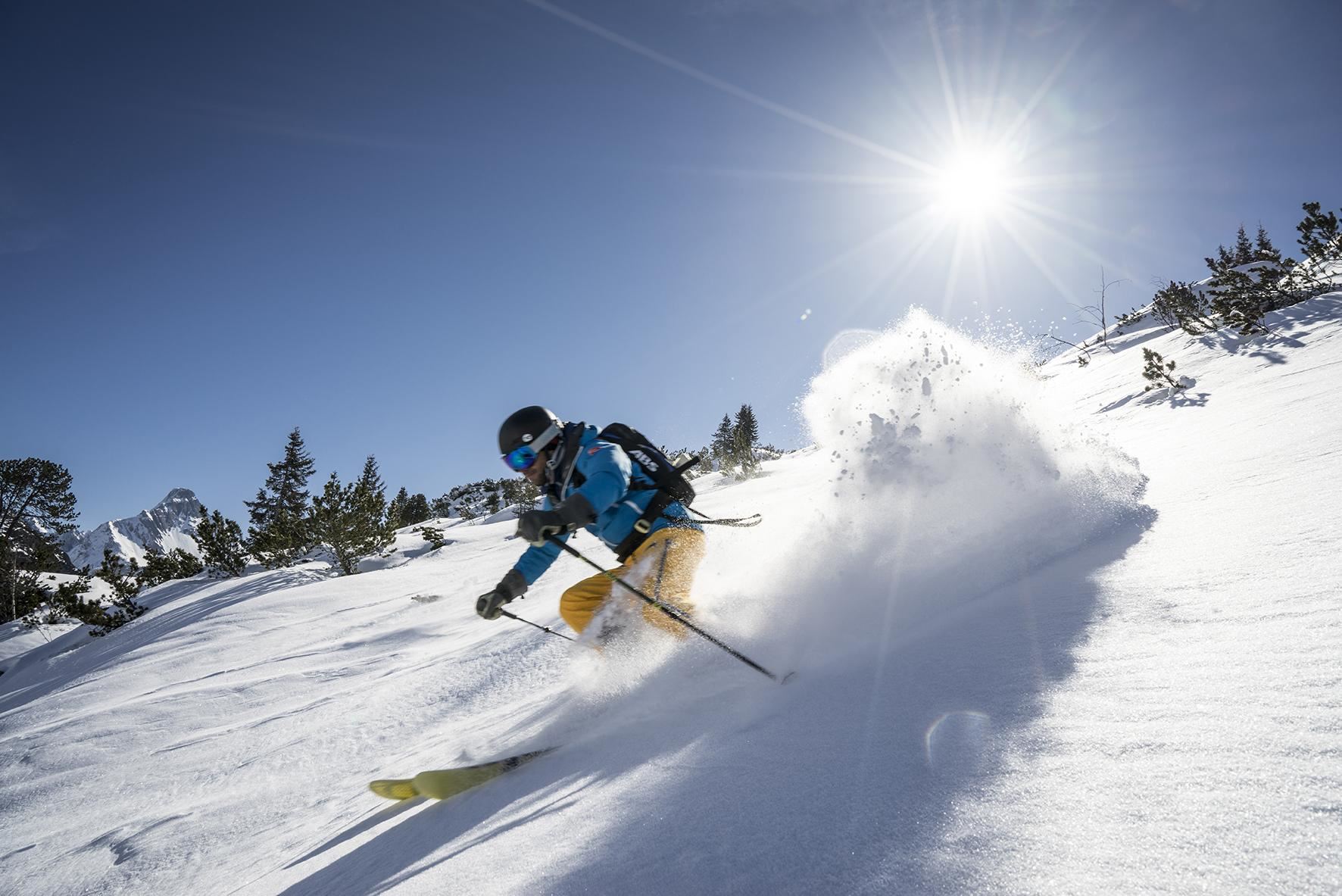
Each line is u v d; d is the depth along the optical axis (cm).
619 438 302
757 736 164
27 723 789
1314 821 80
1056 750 114
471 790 219
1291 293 885
